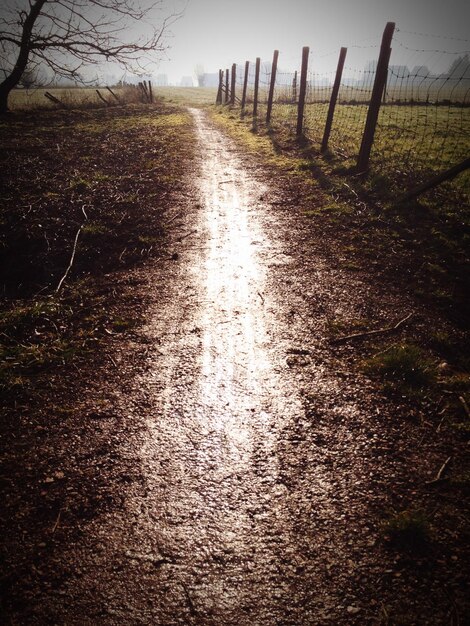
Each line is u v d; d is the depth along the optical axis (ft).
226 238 19.94
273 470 8.27
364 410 9.68
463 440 8.81
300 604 6.08
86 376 11.16
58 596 6.23
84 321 13.84
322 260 17.43
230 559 6.72
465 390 10.14
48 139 42.06
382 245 18.26
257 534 7.09
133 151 37.27
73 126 51.13
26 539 7.04
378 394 10.14
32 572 6.55
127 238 20.20
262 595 6.22
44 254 18.60
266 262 17.44
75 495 7.82
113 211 23.17
